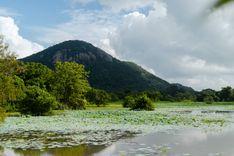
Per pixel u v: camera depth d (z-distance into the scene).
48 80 93.25
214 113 65.75
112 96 153.25
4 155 19.98
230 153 19.89
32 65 96.06
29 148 22.34
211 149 21.30
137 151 20.59
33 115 59.09
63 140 26.11
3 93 36.88
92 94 109.94
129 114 59.88
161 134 29.64
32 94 59.28
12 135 29.81
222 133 30.12
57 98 89.75
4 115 32.50
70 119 49.22
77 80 90.31
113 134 29.97
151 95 151.25
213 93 162.88
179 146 22.53
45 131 33.03
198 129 34.03
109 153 20.14
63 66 90.25
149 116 53.59
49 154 20.20
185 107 101.19
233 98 163.00
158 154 19.47
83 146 22.91
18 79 66.62
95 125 39.25
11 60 37.25
